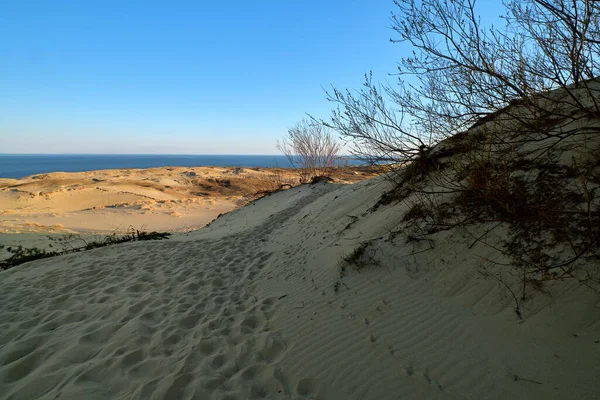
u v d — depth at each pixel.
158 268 6.19
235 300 4.64
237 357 3.08
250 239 8.74
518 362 2.37
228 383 2.70
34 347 3.52
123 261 6.75
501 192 3.76
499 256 3.41
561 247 3.04
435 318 3.10
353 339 3.11
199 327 3.71
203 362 2.99
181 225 20.52
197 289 5.07
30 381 2.81
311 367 2.84
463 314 3.05
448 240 4.09
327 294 4.12
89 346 3.38
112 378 2.81
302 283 4.73
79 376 2.80
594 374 2.07
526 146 4.38
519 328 2.66
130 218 22.47
